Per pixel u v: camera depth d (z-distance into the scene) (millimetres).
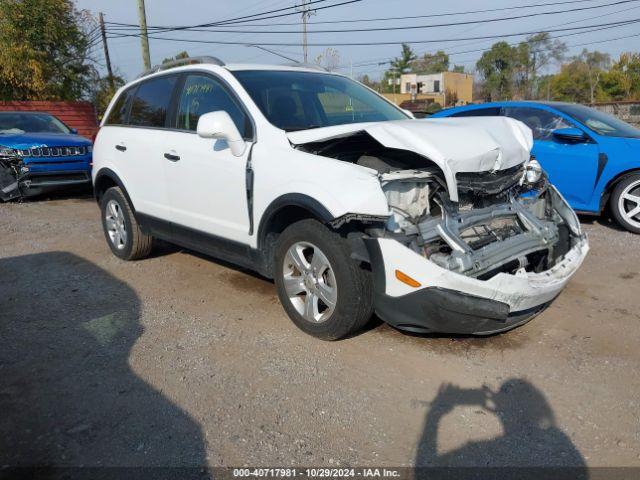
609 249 6070
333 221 3285
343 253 3490
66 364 3627
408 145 3441
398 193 3389
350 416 3010
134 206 5449
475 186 3539
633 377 3354
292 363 3570
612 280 5051
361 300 3527
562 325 4086
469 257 3283
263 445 2785
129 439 2848
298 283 3881
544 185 4184
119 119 5738
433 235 3377
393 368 3490
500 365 3514
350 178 3336
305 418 3000
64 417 3043
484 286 3178
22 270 5629
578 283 4980
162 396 3229
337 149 3953
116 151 5566
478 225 3613
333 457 2693
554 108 7375
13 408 3137
